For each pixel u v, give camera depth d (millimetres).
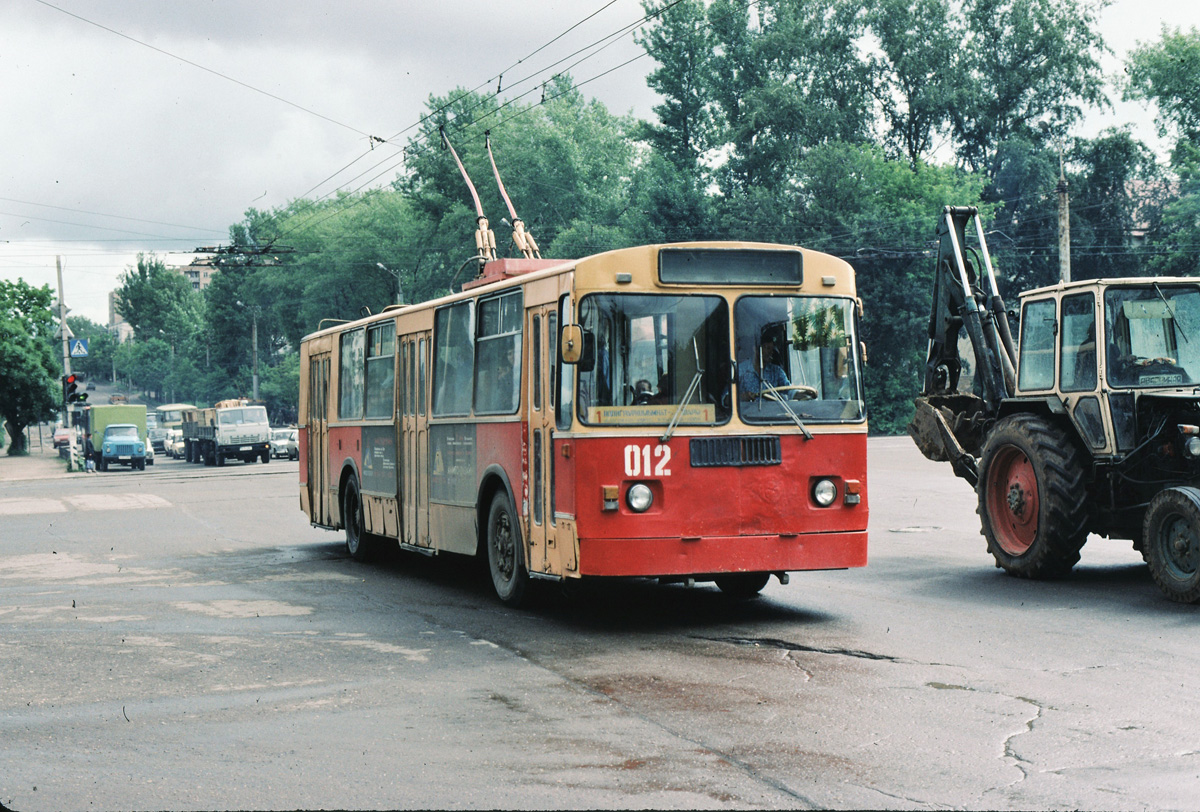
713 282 9375
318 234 76875
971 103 60375
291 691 7262
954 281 13547
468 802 4953
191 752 5855
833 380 9641
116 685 7500
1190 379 11055
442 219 68562
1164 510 9805
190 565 14602
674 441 9133
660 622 9625
